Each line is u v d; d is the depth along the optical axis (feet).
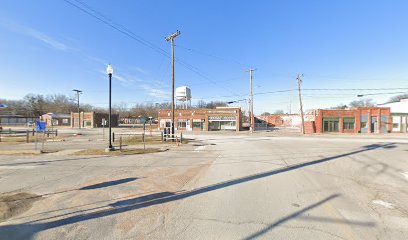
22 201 17.56
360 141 79.51
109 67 47.83
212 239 11.98
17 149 53.11
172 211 15.76
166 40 80.38
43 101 337.72
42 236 12.18
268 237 12.19
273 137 105.09
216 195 19.35
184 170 29.84
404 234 12.57
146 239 11.98
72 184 22.59
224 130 173.47
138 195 19.20
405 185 22.97
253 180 24.61
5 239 11.82
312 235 12.41
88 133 135.23
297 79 138.21
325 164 34.45
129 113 368.89
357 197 19.08
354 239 12.01
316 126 154.81
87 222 13.93
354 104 328.29
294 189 21.27
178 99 193.16
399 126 147.74
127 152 47.11
